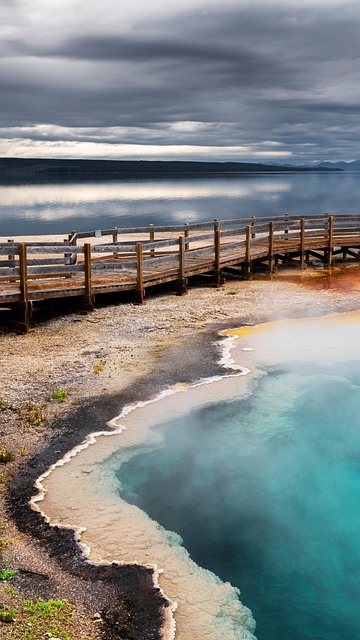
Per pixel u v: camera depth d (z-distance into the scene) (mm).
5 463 9383
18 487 8703
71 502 8391
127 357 14320
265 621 6703
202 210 73938
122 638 5922
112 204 84938
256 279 24344
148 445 10148
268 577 7398
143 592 6633
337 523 8547
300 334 16359
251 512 8672
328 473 9844
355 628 6719
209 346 15219
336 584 7375
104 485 8883
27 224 54250
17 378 12828
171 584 6840
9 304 16359
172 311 18719
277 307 19250
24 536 7523
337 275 25031
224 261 22844
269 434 10891
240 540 8023
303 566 7652
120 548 7426
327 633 6605
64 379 12836
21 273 16016
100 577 6832
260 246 26828
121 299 20188
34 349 14883
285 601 7043
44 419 10867
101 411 11320
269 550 7895
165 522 8289
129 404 11648
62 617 6078
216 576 7125
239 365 13844
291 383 13016
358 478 9773
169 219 60625
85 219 60125
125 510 8289
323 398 12398
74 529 7742
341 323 17453
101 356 14375
